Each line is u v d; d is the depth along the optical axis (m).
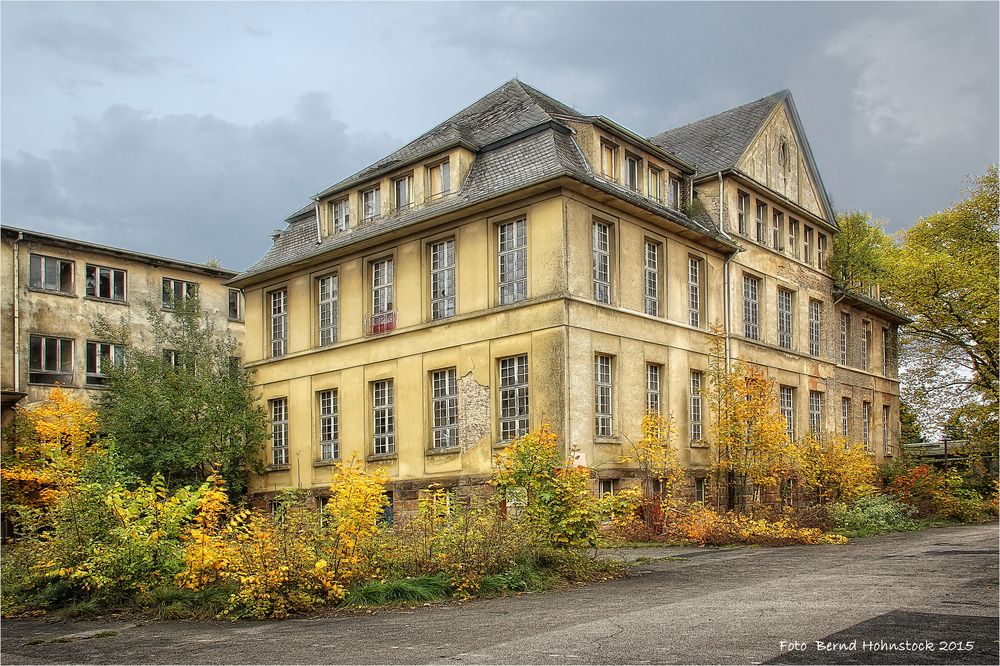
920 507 29.59
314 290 30.09
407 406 26.06
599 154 24.62
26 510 14.63
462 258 25.03
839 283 35.75
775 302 31.31
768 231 31.30
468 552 13.14
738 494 26.78
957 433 39.91
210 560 11.90
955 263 37.84
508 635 9.07
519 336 23.17
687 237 27.19
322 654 8.63
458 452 24.41
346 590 12.04
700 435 27.09
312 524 12.61
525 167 24.02
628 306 24.59
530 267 23.22
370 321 27.91
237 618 11.43
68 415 29.28
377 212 28.22
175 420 28.50
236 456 29.45
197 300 31.98
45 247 34.38
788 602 10.39
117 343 33.06
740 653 7.54
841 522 23.67
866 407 38.91
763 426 24.84
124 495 13.38
